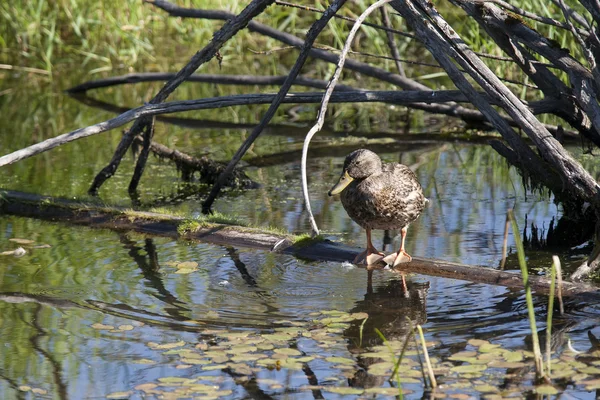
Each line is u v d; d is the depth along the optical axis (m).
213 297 8.70
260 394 6.56
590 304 8.23
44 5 24.00
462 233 10.74
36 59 23.91
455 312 8.17
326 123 18.05
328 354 7.25
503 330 7.69
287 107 19.97
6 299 8.68
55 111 18.94
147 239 10.86
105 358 7.27
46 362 7.20
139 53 24.20
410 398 6.40
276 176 14.02
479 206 11.95
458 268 9.18
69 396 6.59
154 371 7.01
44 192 13.05
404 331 7.74
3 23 24.19
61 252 10.33
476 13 10.00
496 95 9.66
